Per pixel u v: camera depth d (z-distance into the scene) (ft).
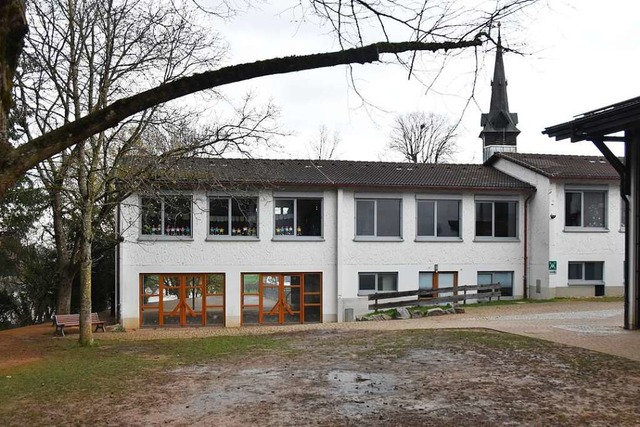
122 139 54.29
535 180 88.22
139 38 53.11
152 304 77.51
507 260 88.28
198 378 35.09
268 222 80.43
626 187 49.62
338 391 30.63
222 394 30.68
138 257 77.00
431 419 25.11
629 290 50.65
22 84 50.01
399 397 29.09
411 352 42.09
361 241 82.94
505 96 116.26
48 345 53.31
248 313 79.92
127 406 28.71
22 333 64.54
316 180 80.79
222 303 79.15
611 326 53.52
